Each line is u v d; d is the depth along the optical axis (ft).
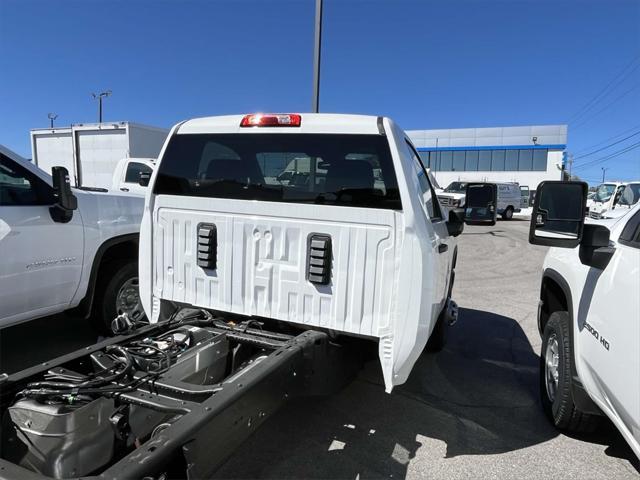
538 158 141.90
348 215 8.88
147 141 43.68
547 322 11.54
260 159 9.76
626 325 7.28
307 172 9.40
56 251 12.41
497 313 20.67
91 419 6.89
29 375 7.34
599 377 8.16
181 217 10.40
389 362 8.75
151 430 7.55
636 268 7.48
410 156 10.02
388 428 10.64
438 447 9.93
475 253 40.57
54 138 44.65
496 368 14.37
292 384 8.21
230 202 9.83
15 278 11.47
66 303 13.02
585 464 9.41
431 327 9.66
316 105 31.96
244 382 6.93
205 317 10.39
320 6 30.78
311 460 9.34
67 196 11.73
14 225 11.36
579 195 8.74
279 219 9.42
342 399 11.93
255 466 9.09
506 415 11.43
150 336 9.57
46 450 6.61
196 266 10.31
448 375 13.73
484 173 147.33
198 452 5.87
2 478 5.29
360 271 8.87
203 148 10.30
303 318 9.37
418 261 8.45
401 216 8.60
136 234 14.88
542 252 41.60
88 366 8.37
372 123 9.05
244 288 9.85
